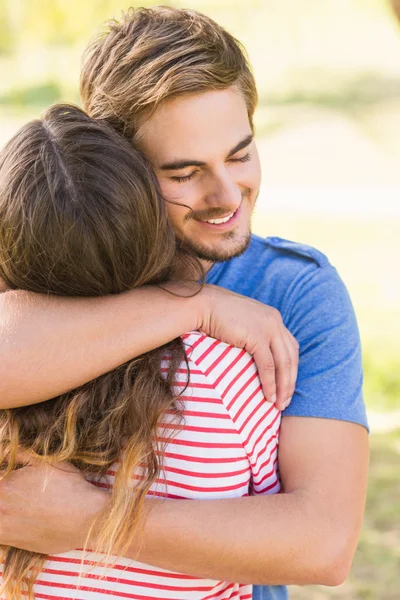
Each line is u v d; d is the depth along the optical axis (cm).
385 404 696
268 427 187
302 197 1549
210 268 221
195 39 196
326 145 1900
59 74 2369
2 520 181
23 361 176
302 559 180
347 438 194
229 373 181
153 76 195
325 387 198
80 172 172
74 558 180
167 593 180
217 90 196
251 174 209
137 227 175
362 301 978
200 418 177
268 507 180
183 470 177
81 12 1487
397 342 829
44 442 179
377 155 1831
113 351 177
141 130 198
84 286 180
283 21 2631
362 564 463
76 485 180
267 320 190
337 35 2756
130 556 177
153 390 175
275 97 2373
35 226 171
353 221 1357
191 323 184
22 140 178
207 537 175
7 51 2438
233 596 191
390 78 2475
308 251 214
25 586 183
